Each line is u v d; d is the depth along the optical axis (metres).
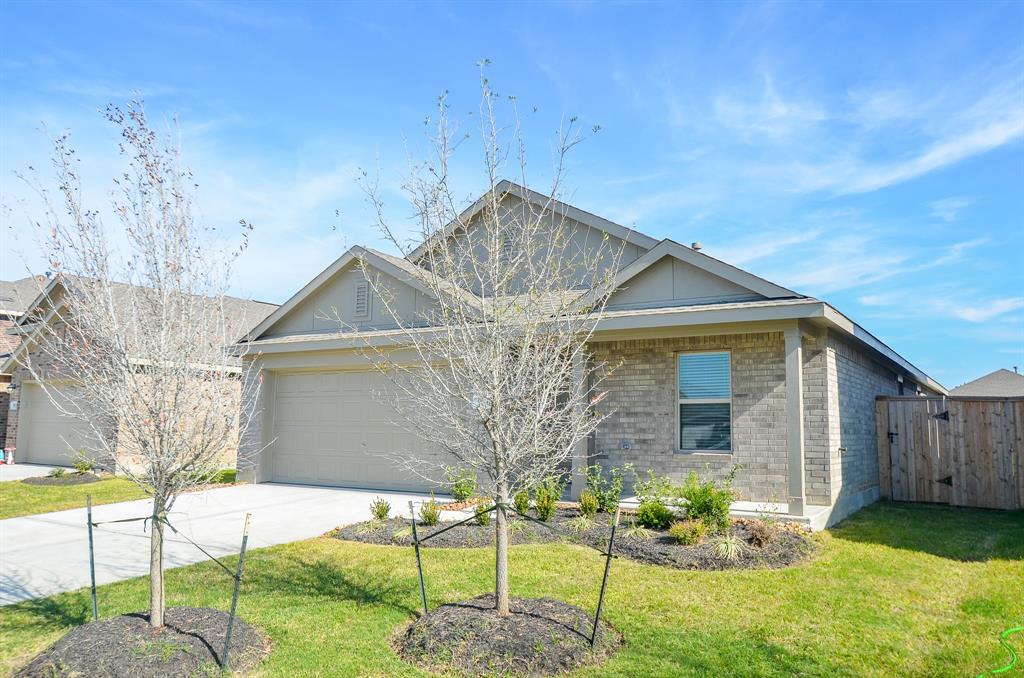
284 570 7.41
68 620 5.89
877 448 14.03
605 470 11.75
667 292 11.43
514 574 7.08
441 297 5.68
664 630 5.54
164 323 5.05
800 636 5.41
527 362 5.57
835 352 11.19
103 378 5.04
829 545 8.65
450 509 10.98
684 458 11.20
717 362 11.30
